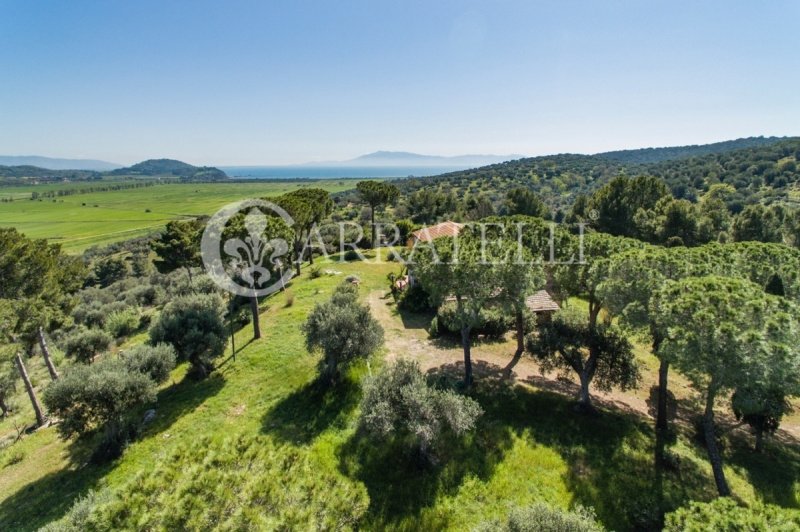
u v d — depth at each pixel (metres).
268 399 17.62
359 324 18.14
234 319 28.44
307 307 28.28
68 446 15.95
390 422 12.55
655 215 46.31
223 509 6.43
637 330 14.37
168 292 46.66
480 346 22.55
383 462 13.45
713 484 12.91
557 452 13.98
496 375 19.23
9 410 23.52
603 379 16.78
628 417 16.62
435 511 11.60
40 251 22.53
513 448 14.05
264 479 7.21
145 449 14.86
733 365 10.11
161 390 19.75
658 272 14.36
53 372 22.44
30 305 20.19
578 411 16.50
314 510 7.12
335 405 16.62
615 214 48.56
